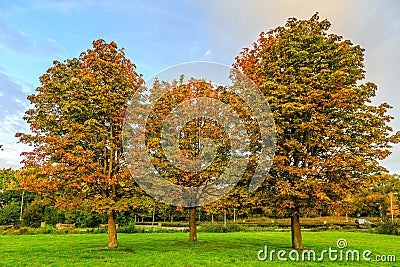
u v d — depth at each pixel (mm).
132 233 28969
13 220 44938
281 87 14797
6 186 61875
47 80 16484
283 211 14664
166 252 15547
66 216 36406
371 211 55938
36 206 36531
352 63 16625
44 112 16375
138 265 12453
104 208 14391
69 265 12500
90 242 20656
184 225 40812
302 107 14023
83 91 15656
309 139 15156
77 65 17266
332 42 16688
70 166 14789
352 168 14656
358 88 16016
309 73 15648
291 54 15891
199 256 14414
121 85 16375
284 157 14344
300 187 13992
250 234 27672
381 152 14766
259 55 17297
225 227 31516
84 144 15742
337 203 13977
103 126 16250
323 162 14344
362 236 27484
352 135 15695
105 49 17219
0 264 12992
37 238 23859
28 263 13117
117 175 15055
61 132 16094
